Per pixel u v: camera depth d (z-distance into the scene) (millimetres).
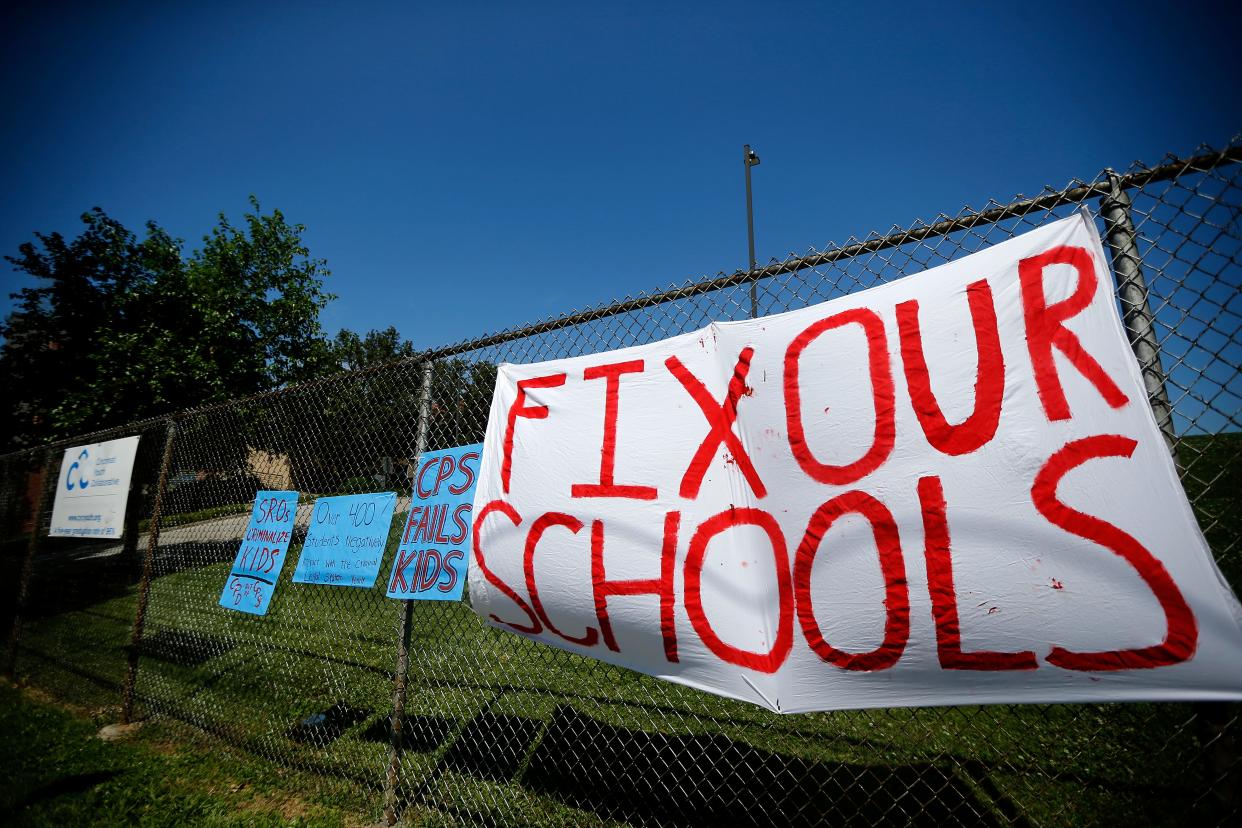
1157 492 1247
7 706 4086
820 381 1696
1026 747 2574
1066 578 1314
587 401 2176
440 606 5504
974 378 1482
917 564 1479
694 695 3322
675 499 1898
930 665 1444
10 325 8852
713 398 1892
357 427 3219
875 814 2266
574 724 3117
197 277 9586
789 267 1850
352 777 2764
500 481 2330
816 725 2885
